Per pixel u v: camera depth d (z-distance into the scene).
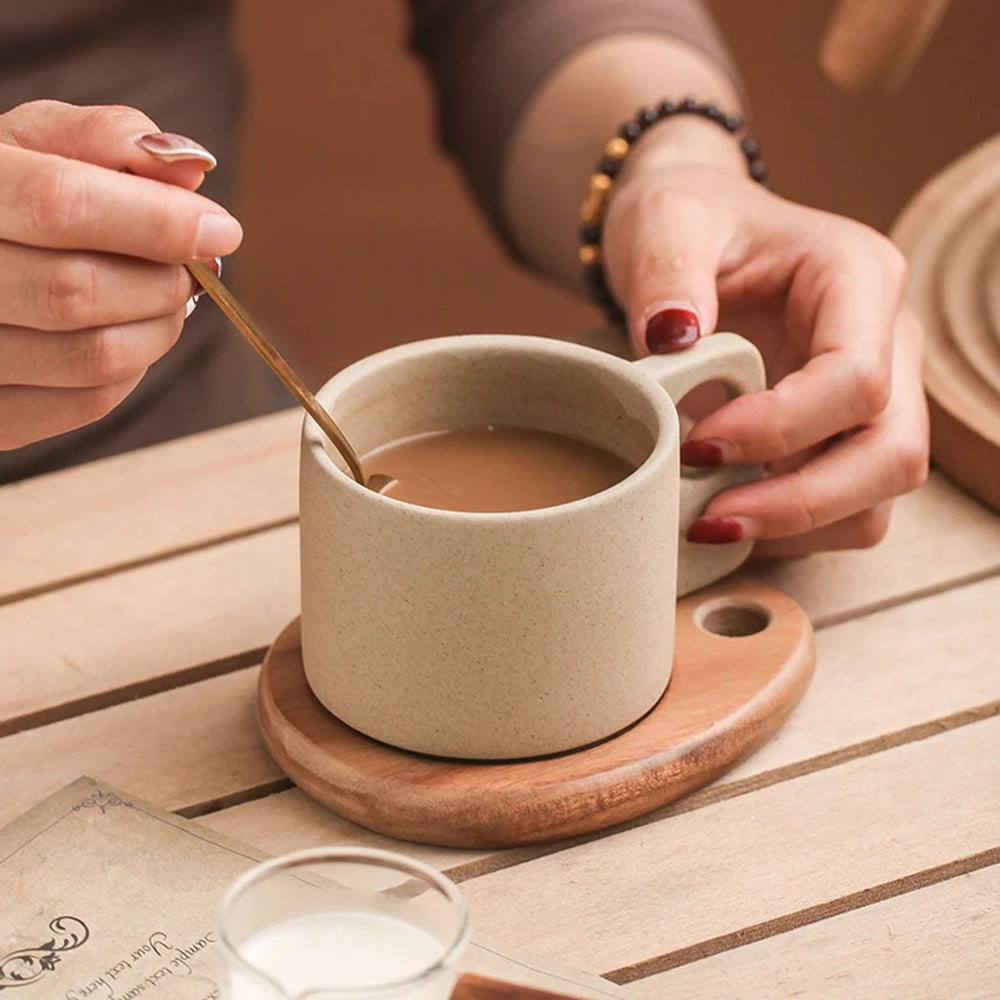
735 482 0.87
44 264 0.78
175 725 0.84
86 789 0.81
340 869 0.73
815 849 0.79
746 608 0.87
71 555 0.90
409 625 0.78
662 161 1.00
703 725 0.81
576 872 0.79
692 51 1.15
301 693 0.82
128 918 0.77
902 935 0.77
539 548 0.77
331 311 2.08
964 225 1.05
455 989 0.74
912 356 0.91
